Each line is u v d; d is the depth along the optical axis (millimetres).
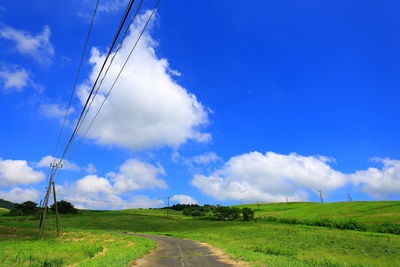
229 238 43156
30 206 130750
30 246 30141
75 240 42000
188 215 153500
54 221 98188
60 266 17812
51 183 48469
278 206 169625
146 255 23125
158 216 134500
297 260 18656
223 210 110750
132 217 118500
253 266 15750
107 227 84312
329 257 22688
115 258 19375
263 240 39031
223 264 17438
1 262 18516
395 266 19875
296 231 57594
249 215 104438
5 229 62938
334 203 125750
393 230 60406
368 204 106188
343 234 50781
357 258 23688
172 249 28078
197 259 20234
